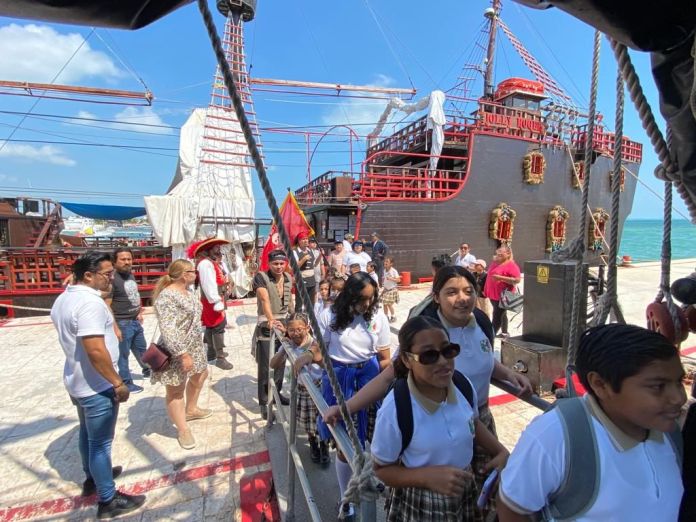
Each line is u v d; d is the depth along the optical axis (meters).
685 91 1.14
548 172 17.64
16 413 4.58
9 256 10.08
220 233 12.17
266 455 3.59
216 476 3.29
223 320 5.91
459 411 1.68
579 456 1.02
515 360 4.79
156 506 2.94
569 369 1.65
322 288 4.23
